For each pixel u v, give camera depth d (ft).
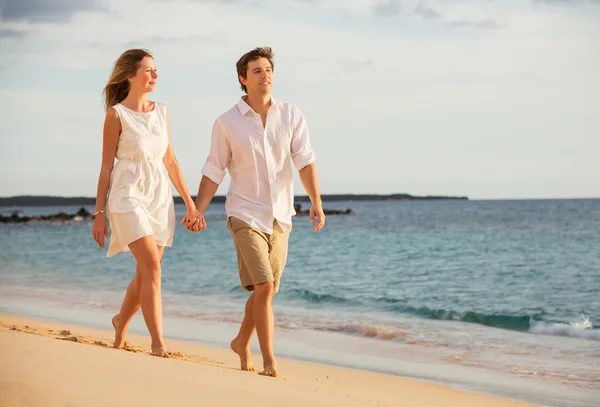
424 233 155.63
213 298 54.34
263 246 19.49
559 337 37.76
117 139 19.75
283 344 34.30
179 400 12.55
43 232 199.41
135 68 19.89
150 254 19.58
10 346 15.14
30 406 11.33
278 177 19.92
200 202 20.16
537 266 80.48
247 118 19.76
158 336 19.65
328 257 98.58
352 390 20.40
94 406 11.59
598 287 62.44
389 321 43.06
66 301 49.85
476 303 52.49
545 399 24.21
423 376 27.50
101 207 19.74
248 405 12.89
